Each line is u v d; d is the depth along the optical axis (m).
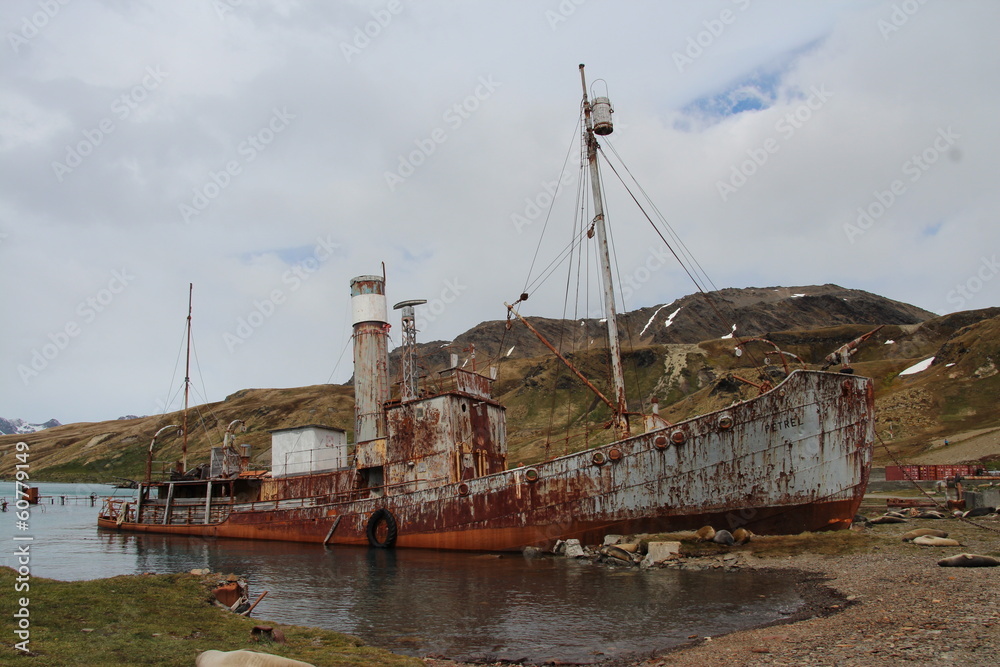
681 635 14.41
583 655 13.44
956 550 21.39
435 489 32.69
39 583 15.79
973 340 144.00
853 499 26.00
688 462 27.03
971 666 9.80
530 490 29.73
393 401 37.28
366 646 13.80
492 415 37.59
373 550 33.50
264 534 41.50
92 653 10.98
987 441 85.19
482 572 24.84
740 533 25.55
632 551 25.94
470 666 12.86
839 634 12.66
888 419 118.50
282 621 17.22
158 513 50.81
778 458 26.09
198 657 10.50
